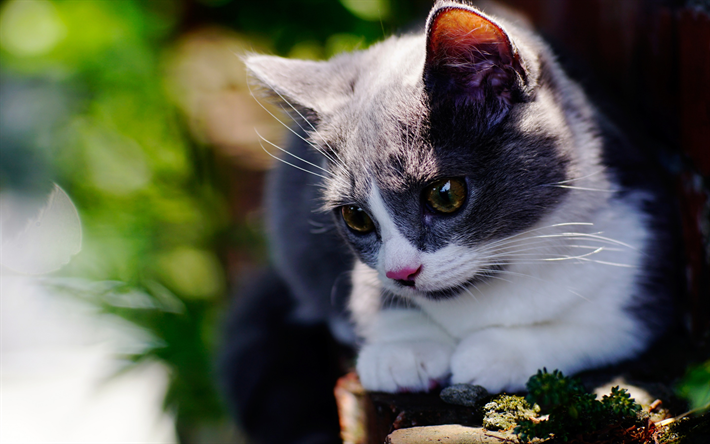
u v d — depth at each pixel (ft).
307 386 2.33
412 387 2.02
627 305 2.03
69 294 2.55
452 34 1.94
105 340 2.60
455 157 1.96
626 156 2.09
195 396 2.62
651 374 2.01
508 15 2.34
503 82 1.97
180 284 2.93
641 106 2.23
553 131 1.99
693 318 2.08
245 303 2.46
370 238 2.05
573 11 2.48
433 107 1.96
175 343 2.60
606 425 1.86
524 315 2.03
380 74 2.06
